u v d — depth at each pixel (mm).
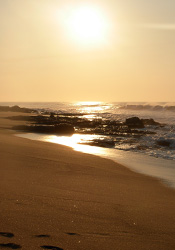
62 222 4957
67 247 4086
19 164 9969
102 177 9297
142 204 6512
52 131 26172
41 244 4070
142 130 30219
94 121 36812
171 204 6715
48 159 11492
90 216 5406
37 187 7078
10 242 4027
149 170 11375
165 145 19016
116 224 5129
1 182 7270
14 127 26750
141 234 4793
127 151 16797
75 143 19609
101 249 4145
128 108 86250
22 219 4887
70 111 76750
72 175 9141
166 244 4492
